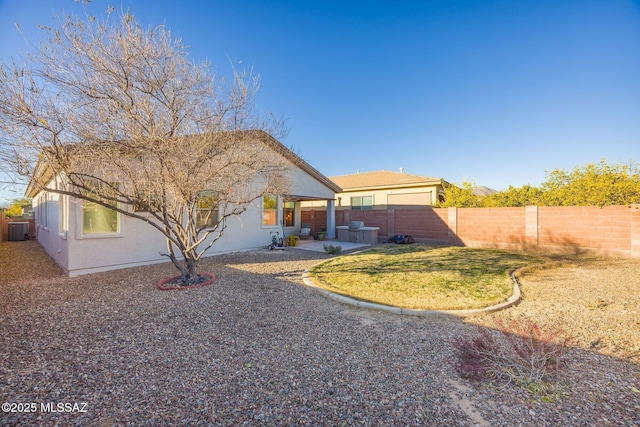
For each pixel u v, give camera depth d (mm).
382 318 4613
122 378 2834
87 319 4395
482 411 2359
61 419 2236
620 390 2648
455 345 3562
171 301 5297
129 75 4648
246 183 6758
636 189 10430
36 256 10992
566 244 11430
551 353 2977
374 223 17203
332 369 3041
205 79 5582
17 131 4062
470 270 8148
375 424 2207
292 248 13102
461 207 15047
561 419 2250
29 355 3264
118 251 8195
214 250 10734
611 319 4535
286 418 2273
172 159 5035
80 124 4500
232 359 3250
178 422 2217
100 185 5262
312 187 15227
